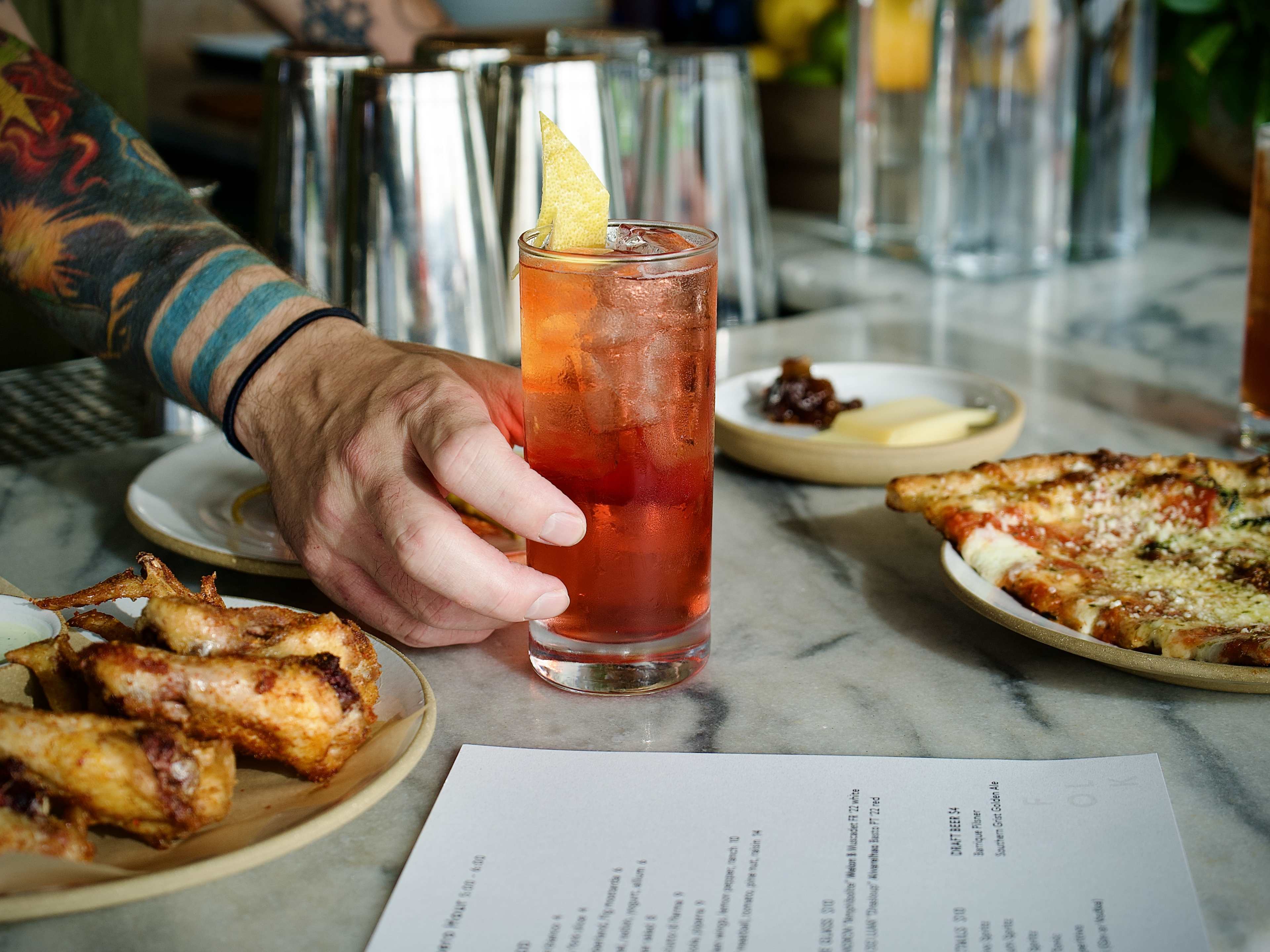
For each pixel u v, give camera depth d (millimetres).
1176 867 377
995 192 1158
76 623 436
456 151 818
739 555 613
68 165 635
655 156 1054
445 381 483
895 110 1233
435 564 447
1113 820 399
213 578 475
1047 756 438
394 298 826
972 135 1146
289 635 415
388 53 1363
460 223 826
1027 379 862
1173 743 445
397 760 402
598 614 470
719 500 685
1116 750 440
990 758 436
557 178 445
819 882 376
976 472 586
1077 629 479
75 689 405
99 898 346
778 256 1275
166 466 674
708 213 1062
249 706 385
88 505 681
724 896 371
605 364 438
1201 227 1329
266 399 533
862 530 642
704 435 468
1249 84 1169
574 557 466
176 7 2344
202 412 577
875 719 464
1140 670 454
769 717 467
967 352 932
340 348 531
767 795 417
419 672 456
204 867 357
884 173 1260
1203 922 355
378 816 415
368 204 816
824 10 1423
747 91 1066
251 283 571
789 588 576
